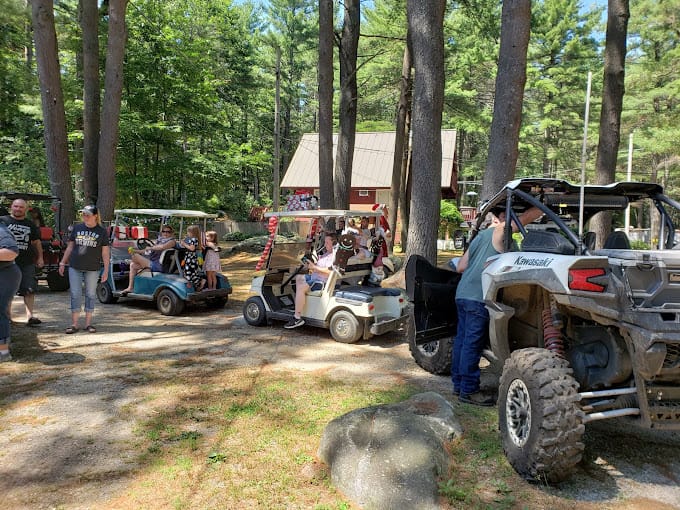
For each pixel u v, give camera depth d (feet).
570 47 117.08
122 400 14.43
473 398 14.52
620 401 10.33
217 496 9.66
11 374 16.53
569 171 130.21
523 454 10.17
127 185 58.54
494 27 49.47
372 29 94.48
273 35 150.10
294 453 11.36
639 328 9.38
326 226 24.31
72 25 61.98
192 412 13.62
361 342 21.59
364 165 89.20
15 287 17.78
